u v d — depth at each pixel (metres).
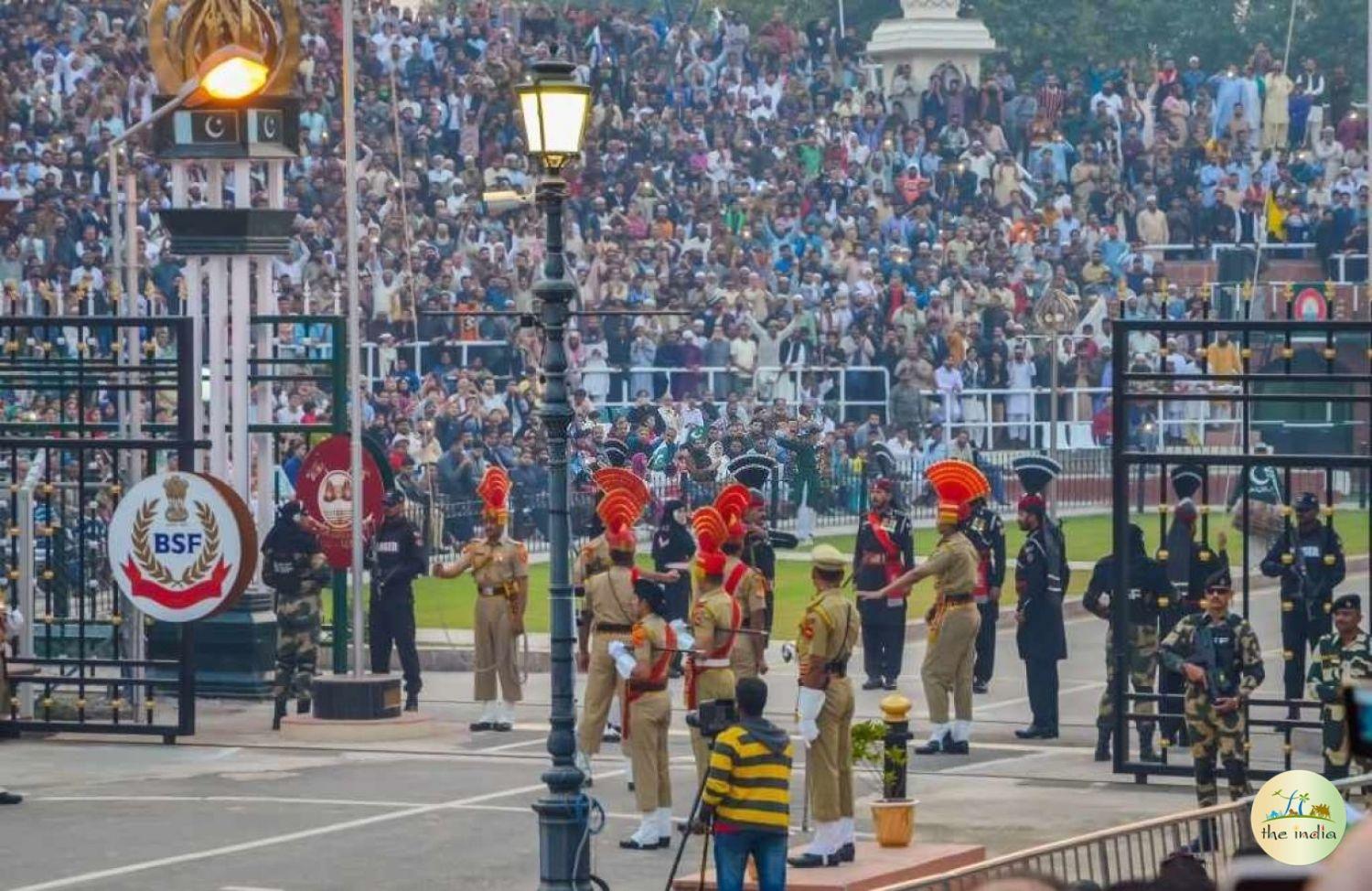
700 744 54.62
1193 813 34.25
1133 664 65.81
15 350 71.50
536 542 117.06
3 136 129.12
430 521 107.94
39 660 71.12
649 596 54.94
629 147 154.12
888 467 127.00
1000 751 69.25
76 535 90.56
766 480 82.88
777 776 45.34
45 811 59.75
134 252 77.12
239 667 78.81
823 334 140.50
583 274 136.88
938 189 162.88
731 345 135.75
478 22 151.38
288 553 73.19
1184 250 166.88
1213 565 65.25
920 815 58.34
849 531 126.56
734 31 168.00
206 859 53.72
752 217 153.00
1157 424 140.38
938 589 68.62
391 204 136.62
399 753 69.44
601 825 48.47
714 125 160.50
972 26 172.75
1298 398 60.75
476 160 143.38
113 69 134.62
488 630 73.31
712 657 54.50
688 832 46.09
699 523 55.03
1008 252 154.12
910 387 136.25
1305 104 173.00
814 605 50.31
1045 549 71.12
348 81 76.38
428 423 116.19
